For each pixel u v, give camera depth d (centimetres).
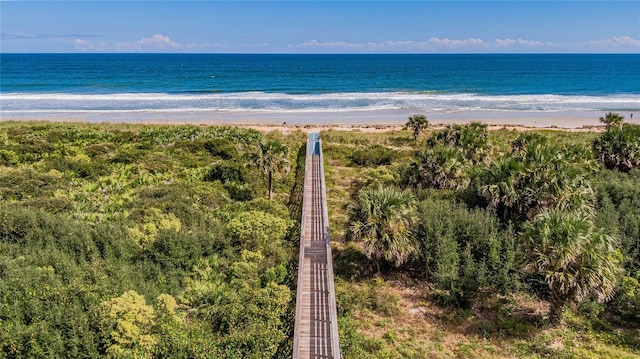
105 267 1764
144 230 2070
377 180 3188
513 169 2186
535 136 3412
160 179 3203
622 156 3120
